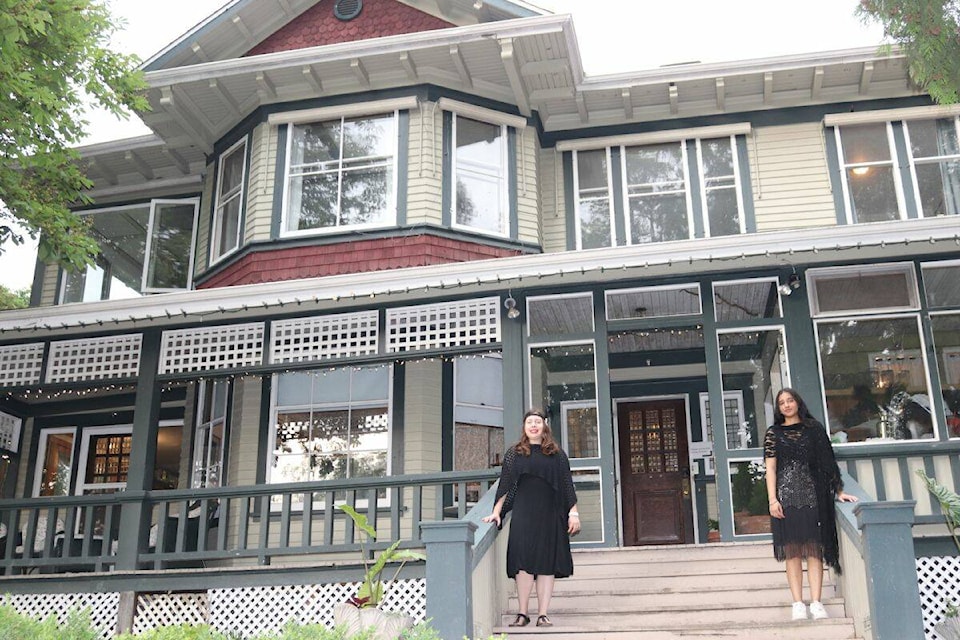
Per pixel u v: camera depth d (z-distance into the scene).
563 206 12.35
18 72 9.80
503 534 7.75
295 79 12.20
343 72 12.00
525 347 9.56
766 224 11.83
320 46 12.10
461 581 6.17
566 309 10.45
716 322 9.37
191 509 11.84
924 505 8.66
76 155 11.09
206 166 13.63
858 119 11.91
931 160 11.77
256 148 12.28
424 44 11.43
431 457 10.85
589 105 12.44
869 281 9.46
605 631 6.73
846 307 9.42
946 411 9.15
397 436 10.91
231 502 11.22
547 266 9.33
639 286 9.57
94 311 10.16
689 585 7.81
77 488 13.65
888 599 5.79
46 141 10.63
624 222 12.16
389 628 6.21
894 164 11.81
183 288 13.37
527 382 9.45
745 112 12.32
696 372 12.67
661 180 12.29
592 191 12.38
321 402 11.29
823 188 11.84
